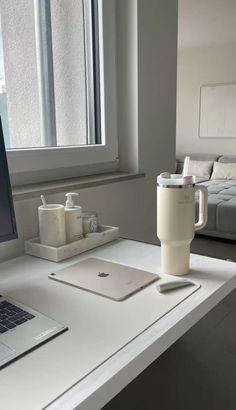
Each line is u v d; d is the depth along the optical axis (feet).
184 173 3.53
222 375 5.89
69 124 5.20
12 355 2.13
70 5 5.05
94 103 5.43
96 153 5.31
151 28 5.45
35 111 4.76
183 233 3.20
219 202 12.58
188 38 16.62
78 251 3.90
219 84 18.67
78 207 4.01
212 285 3.08
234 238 12.26
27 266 3.61
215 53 18.49
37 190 4.10
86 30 5.28
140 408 5.28
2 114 4.40
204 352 6.46
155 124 5.81
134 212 5.57
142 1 5.21
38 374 1.99
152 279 3.18
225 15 12.87
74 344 2.26
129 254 3.89
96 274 3.31
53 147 4.82
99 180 4.86
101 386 1.91
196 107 19.60
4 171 3.08
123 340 2.30
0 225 3.05
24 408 1.76
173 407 5.30
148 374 5.98
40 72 4.78
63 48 5.02
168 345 2.42
